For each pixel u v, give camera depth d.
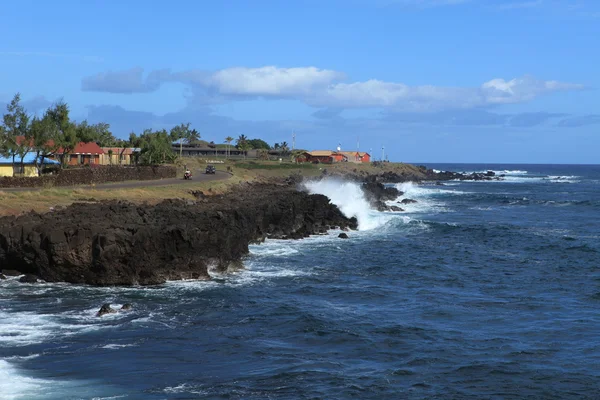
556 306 36.16
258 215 60.09
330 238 63.22
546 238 65.44
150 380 23.66
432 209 103.38
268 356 26.58
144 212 47.41
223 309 33.69
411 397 22.72
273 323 31.38
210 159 188.12
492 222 84.00
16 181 64.25
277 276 43.00
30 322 30.22
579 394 23.38
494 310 35.09
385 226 73.31
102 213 44.94
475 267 48.75
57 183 69.81
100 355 26.12
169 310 33.12
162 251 39.03
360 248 57.06
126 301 34.50
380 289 40.06
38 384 22.89
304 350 27.48
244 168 165.38
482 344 28.80
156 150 125.12
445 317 33.47
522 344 28.86
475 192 152.00
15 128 76.69
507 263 50.66
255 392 22.80
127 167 90.50
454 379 24.52
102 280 37.47
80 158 112.00
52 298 34.50
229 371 24.80
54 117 84.50
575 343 29.11
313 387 23.33
